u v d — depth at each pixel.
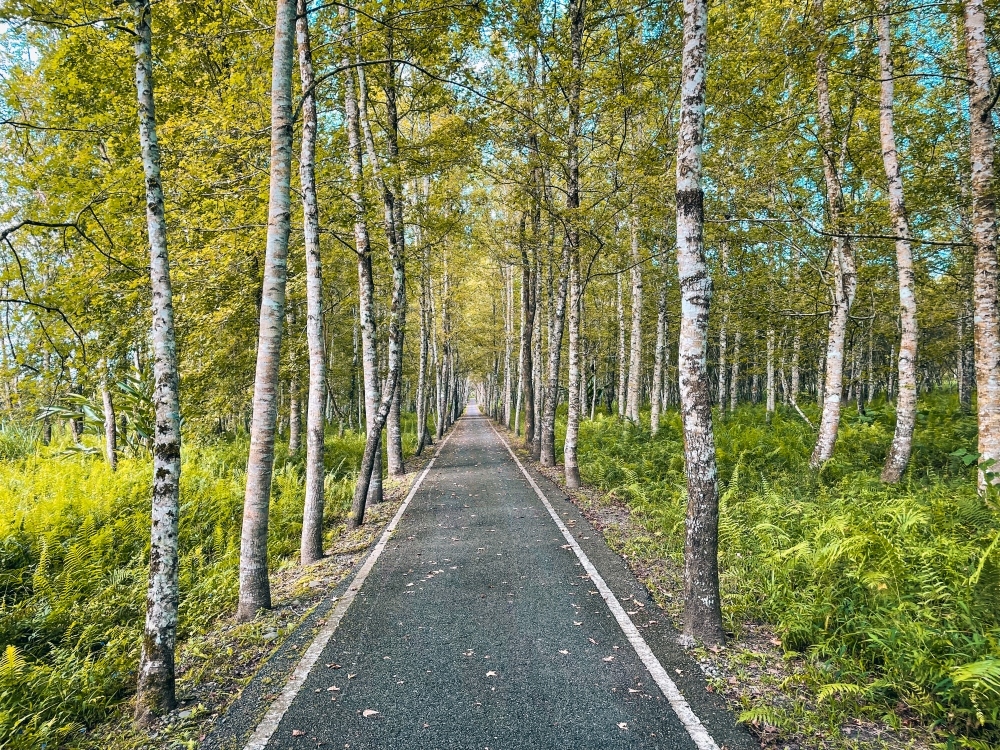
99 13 5.43
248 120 9.65
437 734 3.54
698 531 4.91
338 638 5.05
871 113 12.67
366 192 10.61
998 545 4.48
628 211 11.41
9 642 5.48
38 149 9.87
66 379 8.53
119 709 4.34
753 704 3.81
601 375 37.06
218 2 8.20
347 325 24.75
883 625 4.43
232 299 12.72
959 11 8.31
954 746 3.31
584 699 3.92
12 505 8.85
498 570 6.93
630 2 9.43
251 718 3.83
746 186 10.52
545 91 10.23
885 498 7.90
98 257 8.36
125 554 8.01
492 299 32.91
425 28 8.76
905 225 9.76
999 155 8.99
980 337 7.51
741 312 16.44
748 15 10.20
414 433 30.98
